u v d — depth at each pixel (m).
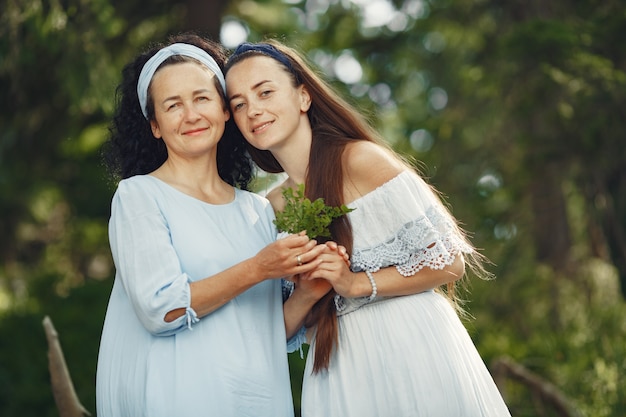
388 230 4.53
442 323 4.59
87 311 9.94
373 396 4.52
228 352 4.30
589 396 8.33
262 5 13.57
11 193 13.85
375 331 4.55
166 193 4.42
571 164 10.55
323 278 4.47
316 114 4.71
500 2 12.75
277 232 4.65
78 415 5.64
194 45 4.68
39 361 9.30
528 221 12.30
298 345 4.81
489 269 12.23
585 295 11.71
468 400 4.52
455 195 12.70
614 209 10.85
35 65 9.59
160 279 4.23
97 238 15.69
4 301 13.16
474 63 12.54
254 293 4.48
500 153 12.36
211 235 4.41
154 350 4.31
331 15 14.79
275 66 4.62
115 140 4.73
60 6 8.87
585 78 10.10
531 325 11.84
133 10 11.18
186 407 4.24
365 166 4.54
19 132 11.33
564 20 11.16
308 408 4.61
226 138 4.81
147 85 4.50
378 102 14.95
